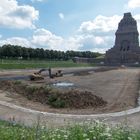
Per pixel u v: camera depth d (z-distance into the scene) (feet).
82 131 25.02
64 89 135.74
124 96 137.80
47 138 23.16
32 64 418.10
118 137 23.38
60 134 24.57
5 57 557.74
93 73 296.10
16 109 99.14
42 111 98.94
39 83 181.78
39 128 25.34
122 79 225.76
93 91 152.05
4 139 24.26
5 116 86.94
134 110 102.73
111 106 112.88
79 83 191.93
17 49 571.28
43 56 650.84
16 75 240.94
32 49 622.95
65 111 100.78
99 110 104.58
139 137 24.47
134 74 287.28
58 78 226.79
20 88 150.71
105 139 22.59
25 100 122.83
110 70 370.53
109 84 189.67
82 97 118.21
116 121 84.07
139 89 163.73
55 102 113.91
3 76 227.81
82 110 105.09
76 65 578.25
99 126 26.25
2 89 149.59
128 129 28.43
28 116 88.33
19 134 25.43
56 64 515.91
